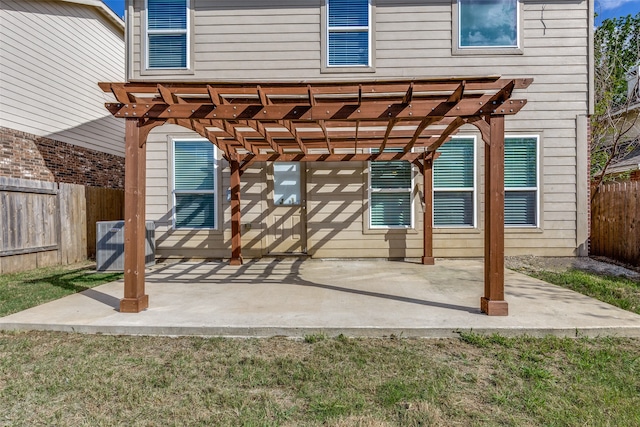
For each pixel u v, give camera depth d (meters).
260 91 3.57
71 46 8.87
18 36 7.41
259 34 7.03
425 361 2.77
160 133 7.15
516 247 7.01
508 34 6.96
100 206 8.38
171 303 4.12
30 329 3.45
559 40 6.90
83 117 9.27
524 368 2.64
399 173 7.16
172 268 6.38
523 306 3.96
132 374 2.58
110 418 2.08
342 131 6.01
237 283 5.18
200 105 3.65
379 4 6.96
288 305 4.02
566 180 6.96
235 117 3.64
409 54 6.97
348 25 6.99
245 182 7.18
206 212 7.23
